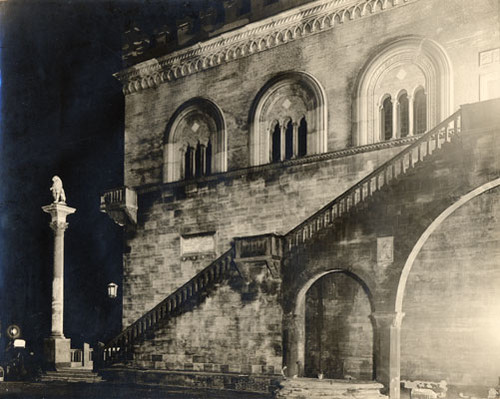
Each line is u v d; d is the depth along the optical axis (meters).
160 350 29.75
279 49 29.53
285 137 29.25
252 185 29.56
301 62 28.66
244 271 26.97
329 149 27.33
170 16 34.12
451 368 23.33
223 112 31.22
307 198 27.64
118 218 34.34
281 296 25.94
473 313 23.12
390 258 23.03
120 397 27.36
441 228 24.12
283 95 29.31
